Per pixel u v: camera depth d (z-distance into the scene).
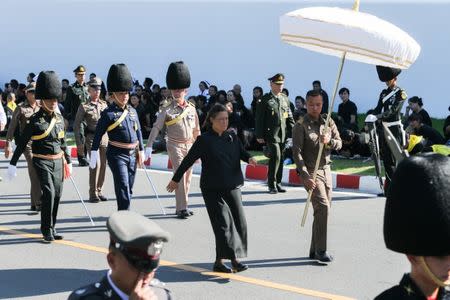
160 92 21.33
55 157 10.33
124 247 3.48
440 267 3.17
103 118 10.73
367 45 7.68
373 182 13.88
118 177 10.71
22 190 14.07
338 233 10.82
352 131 16.48
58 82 10.22
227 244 8.79
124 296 3.57
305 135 9.16
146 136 20.53
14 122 12.56
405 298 3.21
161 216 11.94
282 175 14.62
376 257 9.62
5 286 8.50
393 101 12.64
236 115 17.92
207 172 8.78
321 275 8.90
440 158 3.24
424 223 3.15
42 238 10.57
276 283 8.61
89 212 12.27
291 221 11.55
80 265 9.34
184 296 8.17
